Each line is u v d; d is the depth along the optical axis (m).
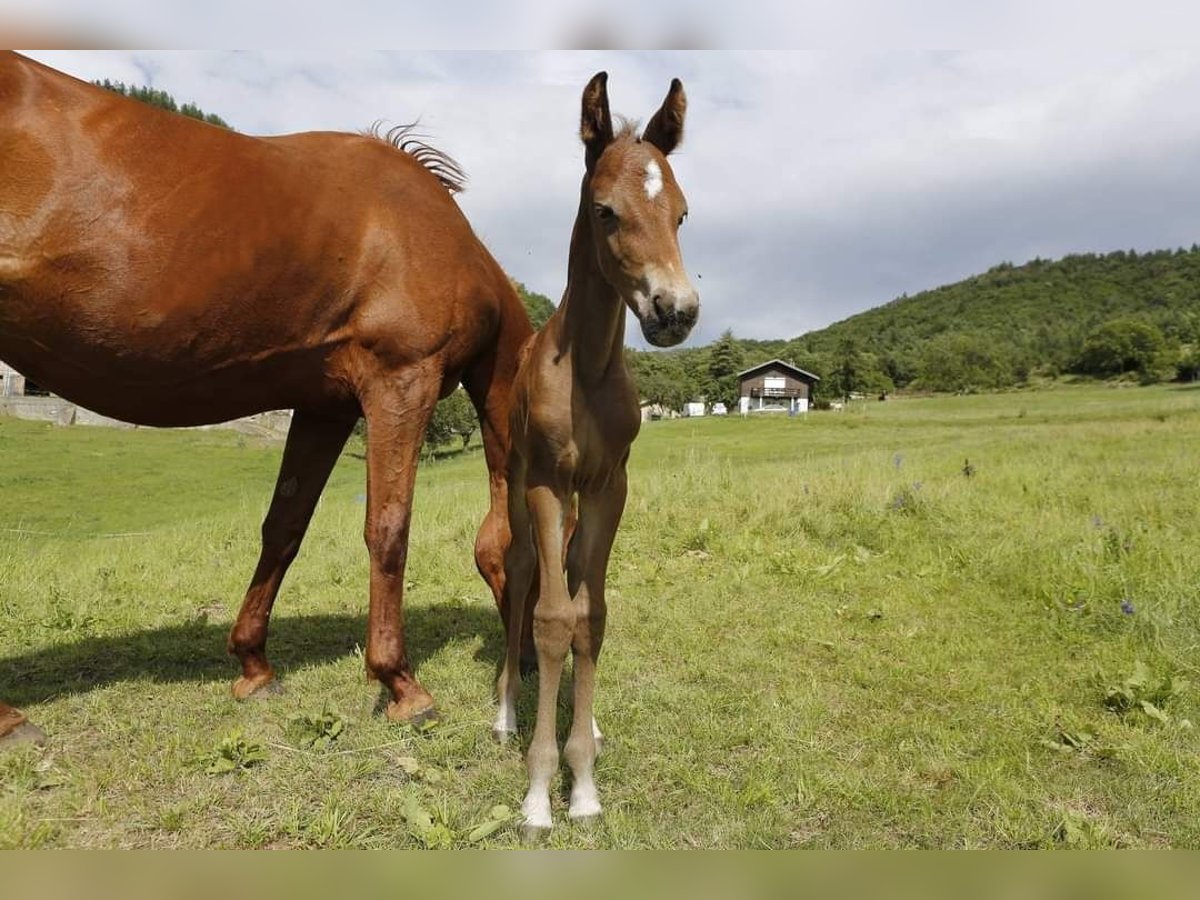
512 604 3.42
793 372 73.00
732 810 2.78
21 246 2.82
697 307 2.25
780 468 11.24
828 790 2.91
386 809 2.73
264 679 3.76
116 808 2.68
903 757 3.20
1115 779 3.01
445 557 6.68
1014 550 6.20
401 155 3.78
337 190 3.38
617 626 4.87
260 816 2.67
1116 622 4.66
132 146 2.96
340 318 3.42
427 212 3.59
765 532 7.16
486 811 2.75
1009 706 3.68
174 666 4.11
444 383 3.74
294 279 3.25
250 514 9.91
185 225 3.00
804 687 3.91
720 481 9.13
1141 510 7.54
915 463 11.71
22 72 2.88
